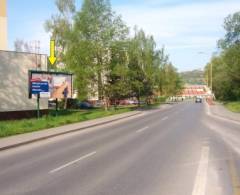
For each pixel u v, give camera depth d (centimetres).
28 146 1881
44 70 4272
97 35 5719
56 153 1598
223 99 9650
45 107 4403
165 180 1041
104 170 1195
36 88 3647
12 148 1816
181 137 2130
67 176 1115
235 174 1106
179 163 1299
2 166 1320
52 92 4125
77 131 2670
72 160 1403
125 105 8894
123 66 5788
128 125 3128
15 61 4016
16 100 4016
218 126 2838
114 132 2525
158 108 6694
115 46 5716
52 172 1181
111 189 947
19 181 1066
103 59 5750
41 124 2930
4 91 3891
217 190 927
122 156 1476
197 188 946
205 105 8188
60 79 4206
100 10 5684
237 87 7744
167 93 14250
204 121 3381
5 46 5062
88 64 5631
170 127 2823
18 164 1352
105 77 5881
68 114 4647
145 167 1236
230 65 7075
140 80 7538
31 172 1193
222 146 1723
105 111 5381
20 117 4059
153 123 3272
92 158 1440
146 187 963
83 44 5566
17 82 4031
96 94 5834
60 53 6581
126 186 977
